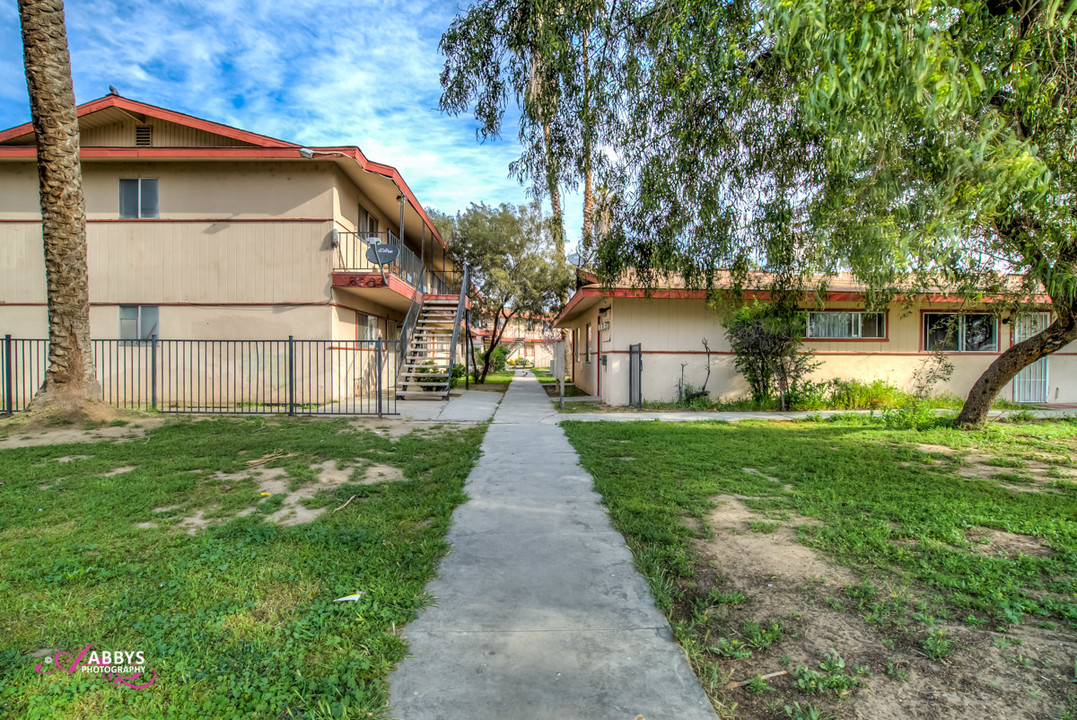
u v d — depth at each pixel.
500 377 27.27
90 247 12.55
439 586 3.11
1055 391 14.09
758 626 2.65
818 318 13.41
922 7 2.68
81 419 8.54
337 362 12.89
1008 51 3.66
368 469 6.02
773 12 2.97
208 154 11.97
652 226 6.72
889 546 3.63
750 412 11.98
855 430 9.10
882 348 13.56
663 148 6.19
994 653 2.45
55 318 8.58
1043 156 4.32
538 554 3.60
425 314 16.33
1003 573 3.24
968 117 3.89
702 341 13.23
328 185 12.57
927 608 2.84
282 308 12.54
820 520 4.28
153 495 4.76
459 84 5.63
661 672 2.30
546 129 6.10
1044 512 4.45
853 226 5.41
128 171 12.53
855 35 2.73
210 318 12.58
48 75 8.21
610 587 3.12
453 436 8.23
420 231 19.31
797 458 6.60
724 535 3.93
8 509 4.36
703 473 5.79
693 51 5.04
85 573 3.16
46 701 2.05
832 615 2.79
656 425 9.57
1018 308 9.20
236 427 8.62
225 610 2.76
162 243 12.59
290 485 5.22
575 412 11.78
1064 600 2.93
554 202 7.85
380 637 2.51
